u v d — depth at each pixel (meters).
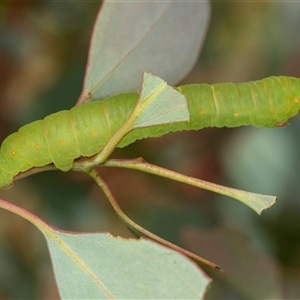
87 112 0.22
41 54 0.37
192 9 0.22
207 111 0.23
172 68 0.23
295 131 0.31
